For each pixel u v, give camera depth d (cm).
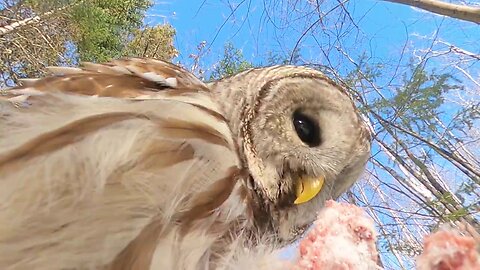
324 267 14
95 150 17
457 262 12
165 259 17
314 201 21
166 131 18
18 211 17
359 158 22
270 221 20
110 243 17
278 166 20
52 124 17
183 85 20
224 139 19
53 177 17
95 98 18
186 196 17
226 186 18
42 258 17
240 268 18
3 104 18
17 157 17
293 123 21
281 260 18
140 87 19
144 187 17
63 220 17
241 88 21
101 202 17
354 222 15
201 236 18
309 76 21
